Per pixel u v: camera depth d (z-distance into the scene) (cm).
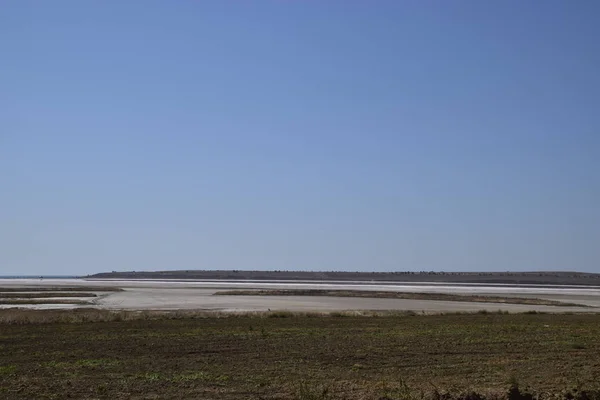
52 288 13200
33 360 2722
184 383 2178
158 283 19188
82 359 2761
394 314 5556
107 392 2019
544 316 5625
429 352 3016
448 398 1870
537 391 1988
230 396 1962
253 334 3747
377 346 3231
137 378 2272
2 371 2406
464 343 3366
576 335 3816
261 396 1961
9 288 13162
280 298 9006
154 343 3306
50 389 2061
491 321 4919
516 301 8806
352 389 2058
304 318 5069
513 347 3216
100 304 7325
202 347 3164
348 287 16238
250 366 2595
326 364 2661
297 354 2941
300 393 1938
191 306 6931
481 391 1953
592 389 2033
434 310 6469
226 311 5900
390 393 1964
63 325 4284
